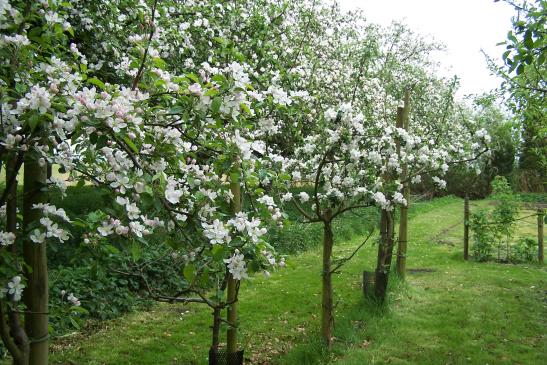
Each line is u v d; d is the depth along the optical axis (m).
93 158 2.07
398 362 4.12
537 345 4.55
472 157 5.22
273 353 4.40
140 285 6.00
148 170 2.15
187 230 2.45
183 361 4.27
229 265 2.26
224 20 4.61
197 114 2.10
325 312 4.39
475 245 8.78
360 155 3.99
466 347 4.46
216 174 2.60
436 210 16.34
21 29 2.13
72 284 5.41
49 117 1.79
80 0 3.47
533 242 8.59
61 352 4.40
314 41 8.00
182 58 4.36
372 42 6.76
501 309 5.58
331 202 4.29
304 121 5.39
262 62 4.68
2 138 1.86
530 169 22.28
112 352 4.43
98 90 2.89
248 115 2.53
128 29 3.80
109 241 2.16
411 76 11.33
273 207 3.14
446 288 6.54
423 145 5.32
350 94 6.97
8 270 2.02
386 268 5.59
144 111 2.13
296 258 8.36
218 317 3.55
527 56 3.47
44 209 2.10
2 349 4.12
